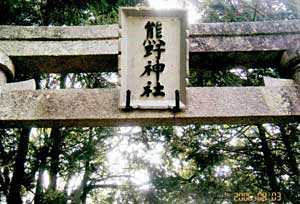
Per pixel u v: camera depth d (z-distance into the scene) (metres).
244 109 4.60
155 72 4.52
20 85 4.75
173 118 4.50
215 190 10.21
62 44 4.90
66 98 4.66
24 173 8.95
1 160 9.05
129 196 12.25
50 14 7.39
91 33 4.95
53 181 9.96
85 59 4.89
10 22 6.97
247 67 5.27
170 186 10.91
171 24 4.66
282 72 5.15
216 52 4.91
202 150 8.88
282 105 4.64
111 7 7.46
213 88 4.71
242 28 5.07
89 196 13.85
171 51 4.57
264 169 8.85
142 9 4.62
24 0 6.82
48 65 5.01
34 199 8.62
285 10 8.36
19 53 4.83
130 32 4.62
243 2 8.66
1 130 9.19
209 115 4.54
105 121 4.57
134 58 4.55
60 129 9.88
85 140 10.88
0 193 10.46
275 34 5.03
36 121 4.57
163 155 11.18
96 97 4.65
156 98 4.45
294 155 8.62
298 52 4.82
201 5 8.73
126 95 4.41
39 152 9.24
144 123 4.61
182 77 4.48
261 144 8.66
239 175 9.57
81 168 10.31
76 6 7.29
